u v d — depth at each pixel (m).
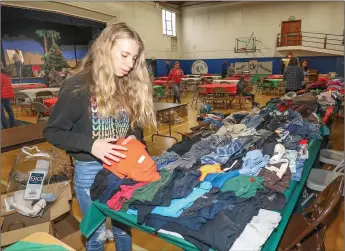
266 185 1.15
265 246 0.91
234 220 0.93
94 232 1.33
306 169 1.56
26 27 8.95
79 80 1.12
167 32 14.74
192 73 15.88
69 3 8.73
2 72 5.27
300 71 5.12
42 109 4.59
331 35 12.14
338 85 4.88
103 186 1.16
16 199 1.82
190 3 15.05
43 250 0.84
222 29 14.62
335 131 4.62
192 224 0.92
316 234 1.41
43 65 9.55
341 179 1.31
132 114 1.30
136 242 2.04
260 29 13.71
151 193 1.05
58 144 1.09
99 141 1.09
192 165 1.37
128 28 1.12
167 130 5.37
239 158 1.47
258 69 14.02
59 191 1.93
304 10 12.55
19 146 2.16
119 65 1.13
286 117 2.30
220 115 2.90
